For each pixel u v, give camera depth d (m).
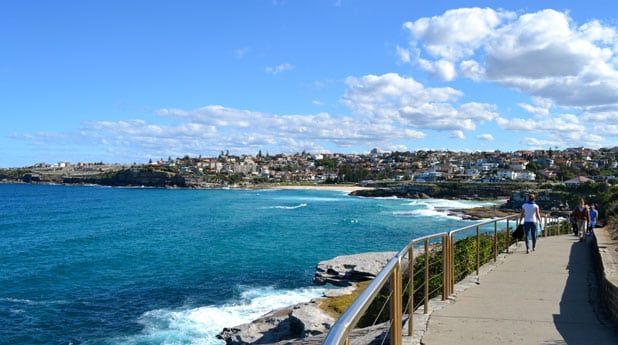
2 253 40.41
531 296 9.23
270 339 16.36
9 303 24.16
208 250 40.38
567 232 30.44
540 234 23.95
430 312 7.89
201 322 20.34
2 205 100.00
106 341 18.44
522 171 186.25
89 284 28.31
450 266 9.34
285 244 44.09
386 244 44.91
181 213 81.12
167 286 27.30
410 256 6.39
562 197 95.50
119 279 29.55
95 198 125.06
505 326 7.13
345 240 47.41
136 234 52.50
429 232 54.72
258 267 32.50
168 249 41.22
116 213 81.50
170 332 19.17
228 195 146.25
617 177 153.88
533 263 13.63
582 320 7.55
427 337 6.51
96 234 52.81
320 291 24.97
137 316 21.55
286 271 31.00
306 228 57.94
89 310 22.72
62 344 18.27
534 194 16.47
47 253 40.19
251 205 102.25
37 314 22.17
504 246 16.66
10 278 30.28
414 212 86.00
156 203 107.31
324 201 119.81
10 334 19.45
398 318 4.68
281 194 154.50
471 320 7.41
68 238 49.69
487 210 86.75
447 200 131.62
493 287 10.09
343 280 25.25
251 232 53.41
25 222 66.81
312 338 11.12
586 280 10.99
